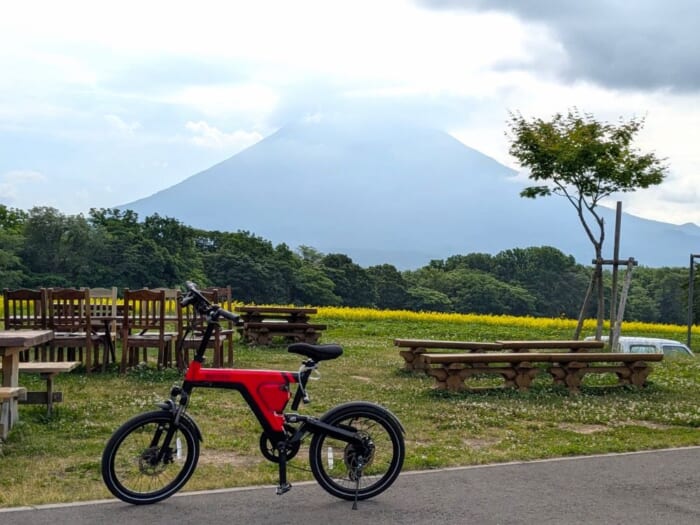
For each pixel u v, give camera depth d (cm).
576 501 611
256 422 909
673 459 764
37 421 883
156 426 599
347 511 579
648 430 927
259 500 603
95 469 688
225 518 558
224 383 607
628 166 1738
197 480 654
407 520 559
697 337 3381
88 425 869
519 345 1398
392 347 1895
